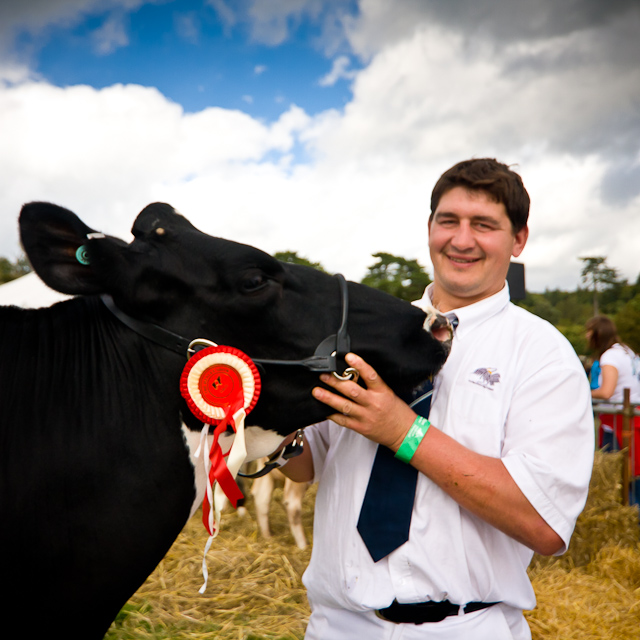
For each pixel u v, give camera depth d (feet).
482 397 5.07
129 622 9.48
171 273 5.02
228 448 5.37
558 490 4.67
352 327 5.32
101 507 4.74
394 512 4.95
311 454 6.26
